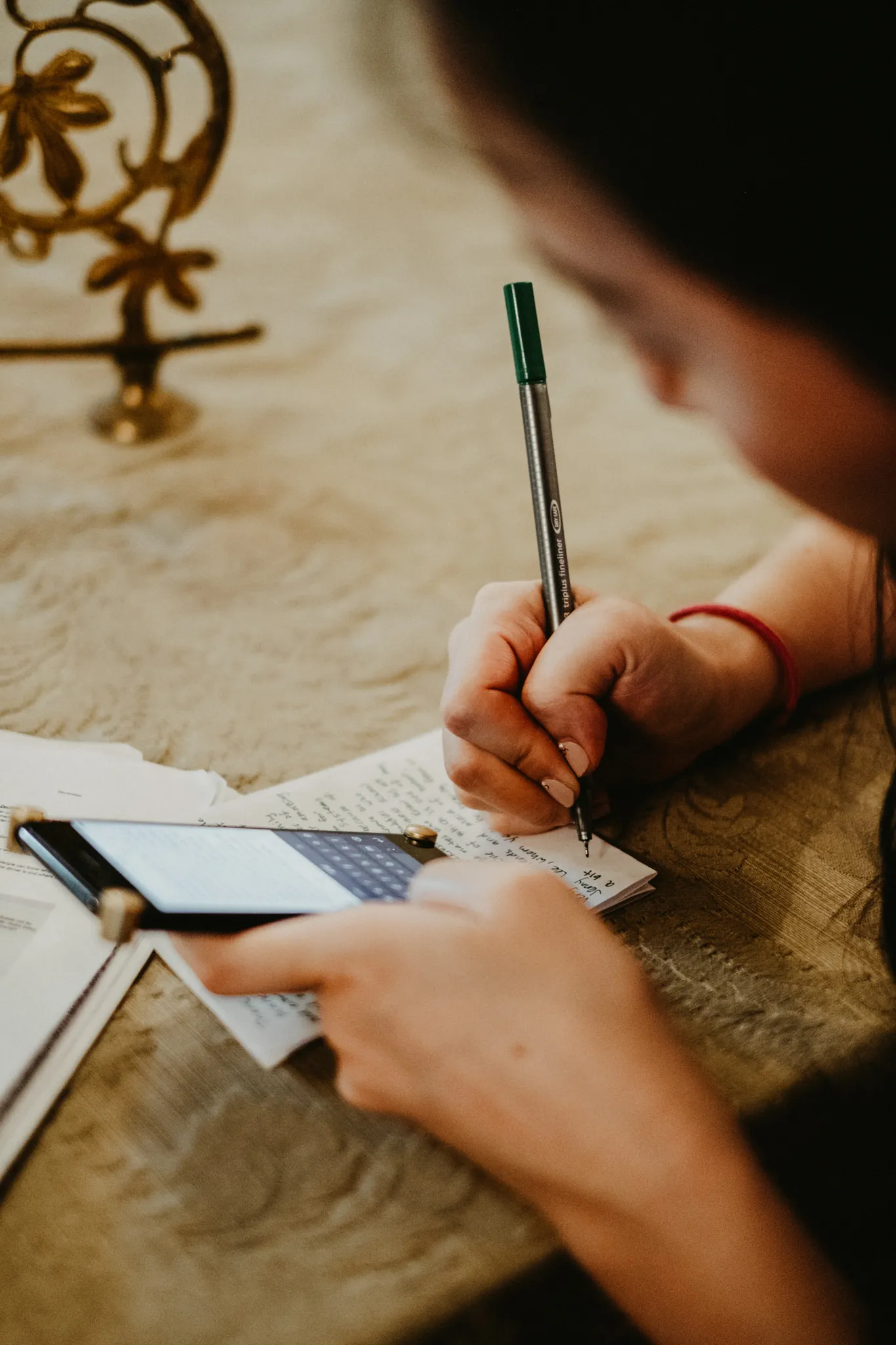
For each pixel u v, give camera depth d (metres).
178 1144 0.48
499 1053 0.46
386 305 1.42
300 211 1.68
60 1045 0.51
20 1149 0.47
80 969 0.54
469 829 0.65
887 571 0.64
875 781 0.71
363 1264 0.43
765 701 0.74
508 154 0.35
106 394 1.15
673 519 1.03
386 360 1.29
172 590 0.88
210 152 0.99
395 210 1.70
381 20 0.34
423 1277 0.43
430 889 0.53
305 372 1.25
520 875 0.52
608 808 0.68
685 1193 0.44
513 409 1.20
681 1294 0.44
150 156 0.97
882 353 0.37
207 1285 0.42
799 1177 0.52
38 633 0.81
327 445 1.11
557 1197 0.45
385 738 0.74
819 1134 0.52
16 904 0.57
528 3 0.32
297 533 0.96
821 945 0.59
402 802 0.67
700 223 0.35
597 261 0.38
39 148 0.93
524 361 0.64
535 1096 0.45
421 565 0.94
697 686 0.67
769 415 0.41
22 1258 0.43
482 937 0.48
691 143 0.33
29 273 1.39
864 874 0.64
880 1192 0.55
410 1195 0.46
